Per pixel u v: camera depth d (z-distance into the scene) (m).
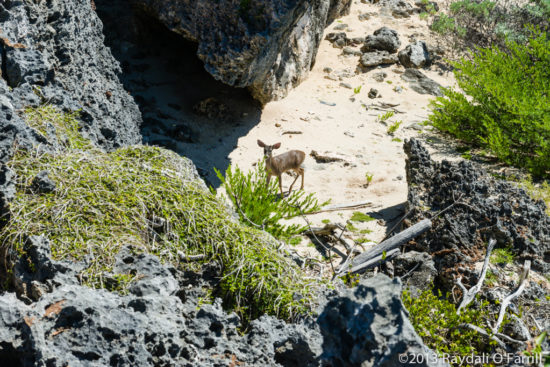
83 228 5.76
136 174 6.77
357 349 3.55
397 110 17.91
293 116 16.55
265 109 16.53
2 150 6.13
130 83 16.11
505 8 24.14
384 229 11.09
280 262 6.32
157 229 6.25
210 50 13.77
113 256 5.52
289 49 17.17
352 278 7.73
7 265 5.50
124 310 3.99
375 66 20.31
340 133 16.08
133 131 10.50
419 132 16.59
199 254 6.18
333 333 3.68
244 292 5.99
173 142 13.93
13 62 7.35
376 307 3.54
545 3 24.22
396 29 22.88
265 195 10.10
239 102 16.48
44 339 3.67
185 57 17.62
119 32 17.20
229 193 10.36
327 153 14.56
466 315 6.82
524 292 8.18
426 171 11.28
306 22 17.88
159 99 15.88
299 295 5.97
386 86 19.33
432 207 10.45
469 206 9.88
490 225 9.67
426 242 9.67
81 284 5.14
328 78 19.44
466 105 15.85
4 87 6.88
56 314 3.83
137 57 17.22
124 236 5.82
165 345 3.98
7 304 3.86
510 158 14.23
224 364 4.10
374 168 14.10
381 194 12.75
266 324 4.59
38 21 8.08
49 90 7.63
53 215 5.78
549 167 13.33
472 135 15.56
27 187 6.01
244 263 6.14
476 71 16.75
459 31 22.31
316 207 11.35
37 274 5.31
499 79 16.06
